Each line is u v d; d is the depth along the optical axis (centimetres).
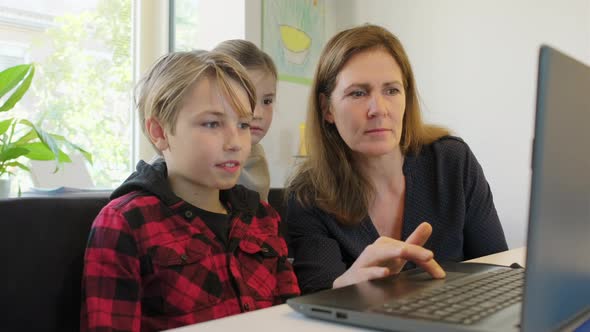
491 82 235
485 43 236
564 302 41
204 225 86
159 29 233
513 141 229
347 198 107
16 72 139
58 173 189
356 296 56
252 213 97
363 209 108
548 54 36
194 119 82
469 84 242
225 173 83
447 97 249
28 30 195
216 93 83
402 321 46
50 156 147
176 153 84
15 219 68
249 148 87
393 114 101
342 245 106
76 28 208
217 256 86
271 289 92
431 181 113
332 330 48
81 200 79
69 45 206
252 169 137
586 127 43
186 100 82
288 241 110
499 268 76
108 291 73
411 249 69
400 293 57
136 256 77
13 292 66
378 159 108
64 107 203
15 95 142
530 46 223
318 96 112
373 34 106
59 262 72
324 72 109
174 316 79
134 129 223
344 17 284
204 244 85
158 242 80
